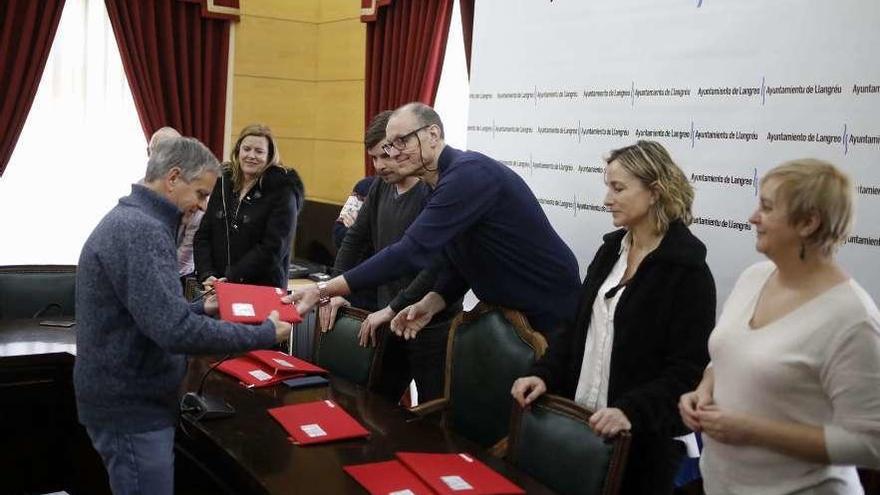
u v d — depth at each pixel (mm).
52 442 3041
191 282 3475
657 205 2090
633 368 2057
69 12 5020
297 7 5820
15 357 2791
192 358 2686
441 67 4699
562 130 3213
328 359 2889
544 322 2562
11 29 4793
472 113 3662
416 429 2166
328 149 5902
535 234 2529
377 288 3354
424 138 2516
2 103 4824
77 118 5125
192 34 5352
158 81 5184
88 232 5238
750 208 2562
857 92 2303
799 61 2430
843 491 1583
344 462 1905
